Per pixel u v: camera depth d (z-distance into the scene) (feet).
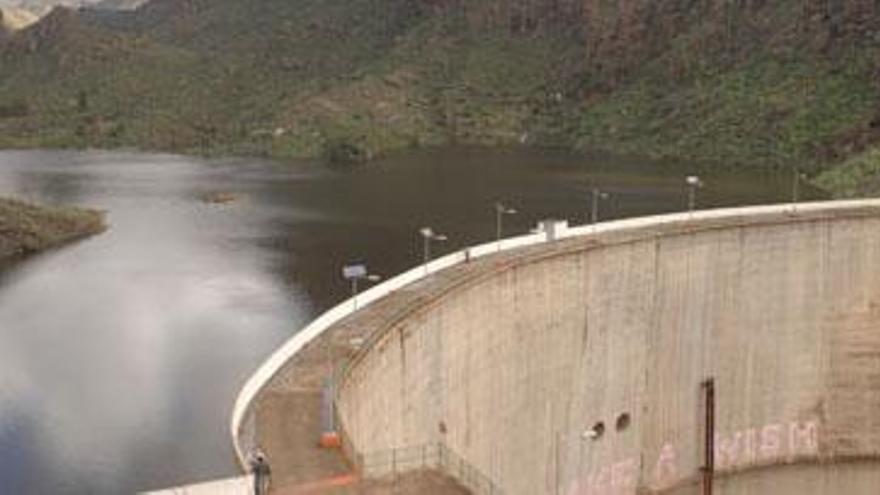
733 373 373.81
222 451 236.84
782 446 383.24
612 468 349.41
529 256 325.01
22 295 415.64
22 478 230.89
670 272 357.41
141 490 222.07
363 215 588.09
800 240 376.48
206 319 371.76
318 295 411.75
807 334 381.19
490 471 302.86
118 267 466.70
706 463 370.12
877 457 385.09
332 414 209.97
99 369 308.60
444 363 285.84
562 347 330.95
